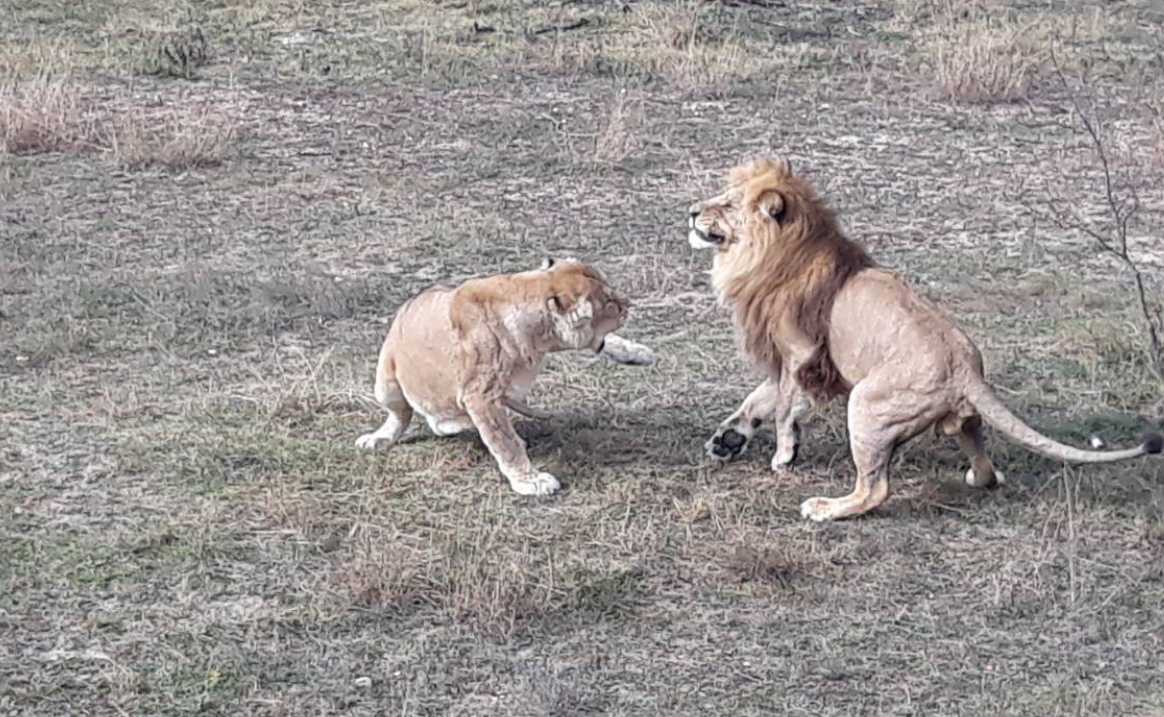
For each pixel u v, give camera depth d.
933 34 20.64
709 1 21.45
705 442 10.09
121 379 10.94
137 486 9.45
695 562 8.73
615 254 13.70
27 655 7.80
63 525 8.98
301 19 20.91
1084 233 14.37
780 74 19.05
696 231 9.46
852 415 9.01
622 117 17.03
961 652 7.97
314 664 7.75
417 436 10.07
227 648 7.85
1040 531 9.08
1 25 20.47
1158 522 9.06
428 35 20.20
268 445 9.91
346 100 17.98
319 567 8.63
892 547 8.89
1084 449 10.02
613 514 9.20
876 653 7.96
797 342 9.24
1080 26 20.97
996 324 12.16
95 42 19.88
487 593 8.26
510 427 9.45
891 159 16.41
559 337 9.38
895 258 13.67
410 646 7.91
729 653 7.94
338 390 10.71
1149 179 15.81
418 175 15.63
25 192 14.95
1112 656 7.96
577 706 7.47
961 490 9.48
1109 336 11.64
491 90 18.39
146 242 13.81
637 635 8.07
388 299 12.55
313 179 15.48
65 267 13.08
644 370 11.16
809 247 9.21
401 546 8.74
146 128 16.70
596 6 21.39
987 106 18.12
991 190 15.51
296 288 12.52
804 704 7.54
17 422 10.24
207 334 11.74
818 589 8.48
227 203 14.83
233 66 19.08
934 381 8.84
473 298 9.34
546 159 16.12
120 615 8.14
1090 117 17.59
